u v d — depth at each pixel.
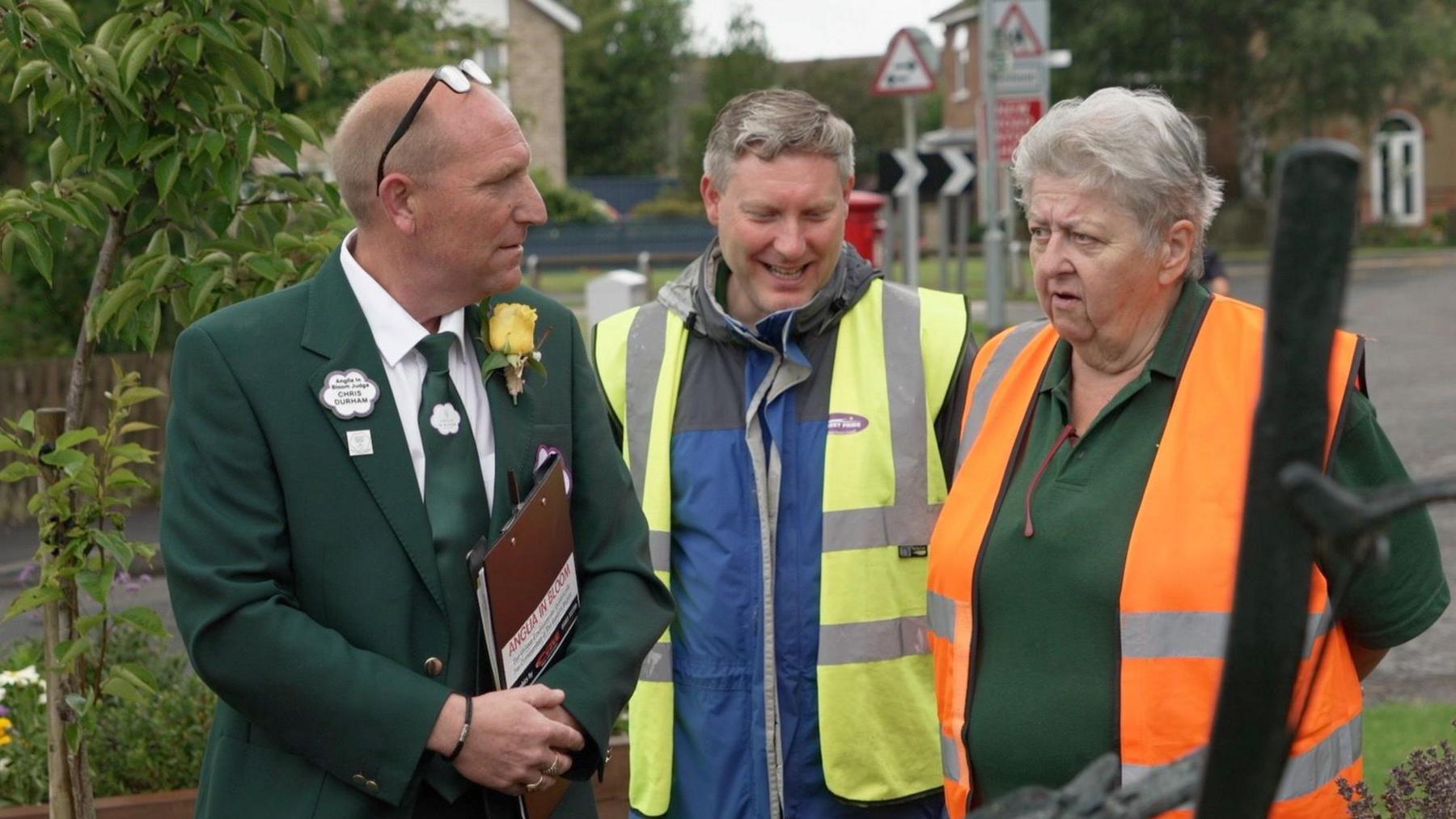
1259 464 0.92
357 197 2.48
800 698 3.17
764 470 3.19
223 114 3.41
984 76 15.49
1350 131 41.41
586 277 35.28
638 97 65.12
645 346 3.33
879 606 3.16
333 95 11.29
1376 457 2.39
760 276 3.21
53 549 3.25
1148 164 2.38
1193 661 2.36
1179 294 2.53
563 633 2.58
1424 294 24.12
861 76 57.84
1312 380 0.91
